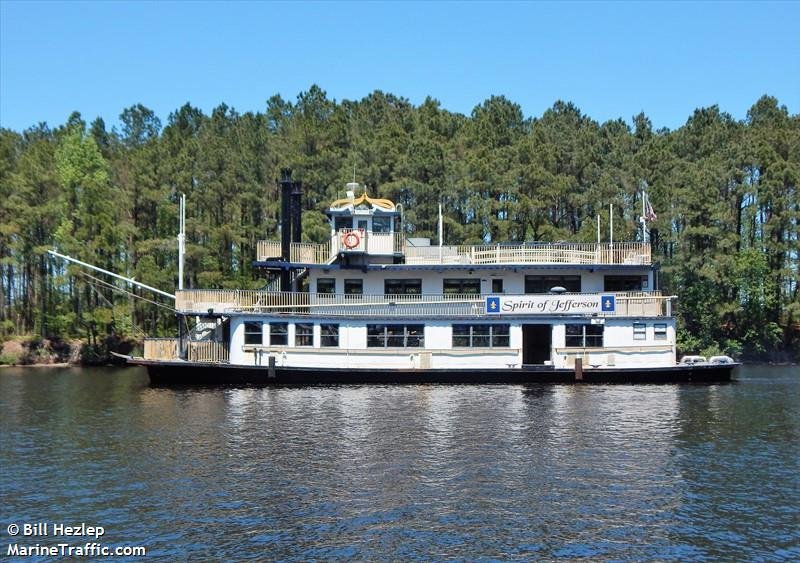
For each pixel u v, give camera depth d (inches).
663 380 1653.5
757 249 2659.9
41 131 3794.3
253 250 2859.3
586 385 1605.6
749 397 1428.4
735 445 997.2
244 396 1455.5
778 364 2532.0
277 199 2901.1
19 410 1336.1
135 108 4089.6
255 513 726.5
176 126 3499.0
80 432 1109.7
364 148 2723.9
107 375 2103.8
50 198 2709.2
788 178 2620.6
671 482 823.1
